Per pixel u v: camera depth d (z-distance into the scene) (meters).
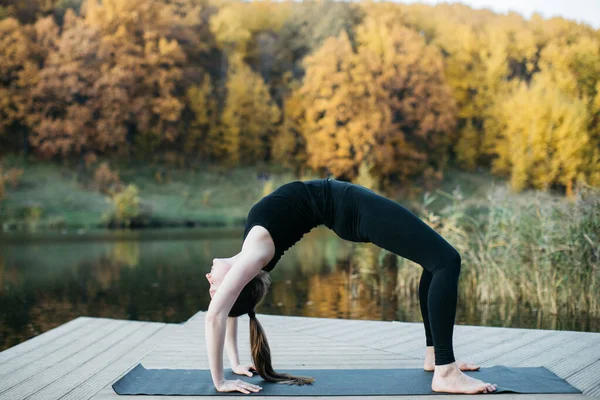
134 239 13.33
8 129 21.95
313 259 9.23
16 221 16.81
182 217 18.45
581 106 21.33
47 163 21.72
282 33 26.25
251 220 2.15
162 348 2.85
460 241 5.71
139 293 6.30
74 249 10.99
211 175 22.84
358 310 5.13
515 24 23.83
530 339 2.96
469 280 5.62
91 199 19.33
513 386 2.08
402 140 22.83
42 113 22.17
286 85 25.69
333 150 22.45
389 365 2.47
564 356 2.59
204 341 2.99
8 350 2.91
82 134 22.02
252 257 2.05
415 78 22.95
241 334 3.23
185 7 26.02
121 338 3.19
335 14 25.73
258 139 24.12
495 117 22.92
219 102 24.70
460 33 24.00
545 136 21.19
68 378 2.39
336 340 3.01
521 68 23.84
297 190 2.21
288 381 2.17
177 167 23.09
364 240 2.20
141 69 23.09
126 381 2.22
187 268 8.30
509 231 5.40
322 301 5.59
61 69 22.09
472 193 21.69
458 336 3.05
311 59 23.20
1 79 22.11
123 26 23.00
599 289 4.66
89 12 23.22
